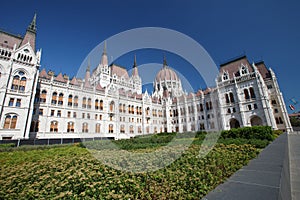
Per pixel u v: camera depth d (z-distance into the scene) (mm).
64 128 43094
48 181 7664
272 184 3787
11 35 43312
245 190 3592
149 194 5309
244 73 56938
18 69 38281
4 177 9031
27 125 36688
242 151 11109
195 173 6652
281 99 56406
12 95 36219
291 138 28781
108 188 6004
